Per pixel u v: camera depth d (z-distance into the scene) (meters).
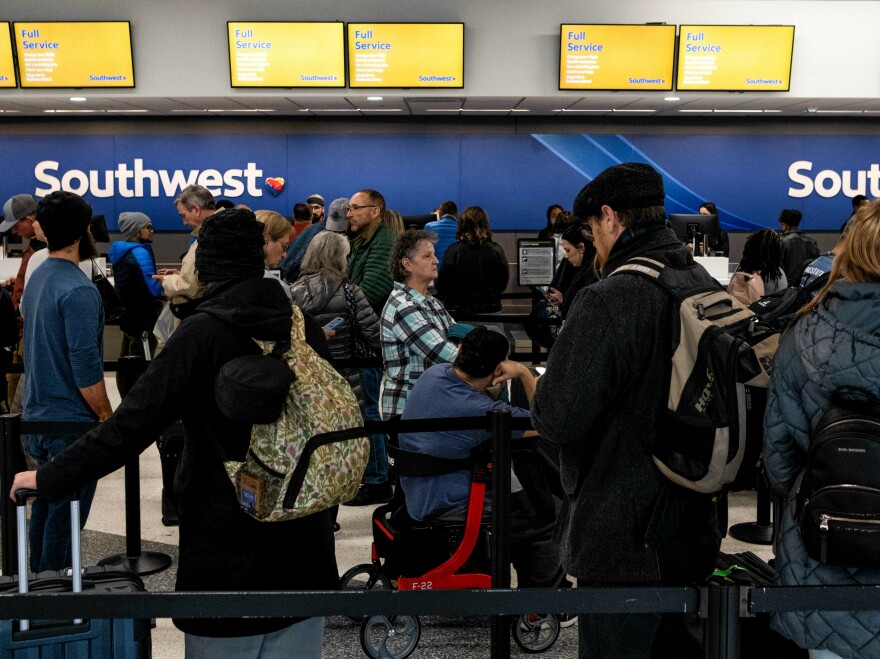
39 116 12.17
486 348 2.91
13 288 5.85
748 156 12.52
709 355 1.77
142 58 9.97
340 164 12.45
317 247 4.33
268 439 1.76
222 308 1.77
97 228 7.38
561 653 3.01
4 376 4.59
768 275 5.04
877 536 1.58
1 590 1.91
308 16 9.92
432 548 3.03
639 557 1.90
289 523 1.84
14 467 2.79
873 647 1.67
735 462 1.80
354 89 10.02
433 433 2.94
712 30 9.74
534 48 10.03
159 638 3.16
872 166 12.55
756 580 2.41
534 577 3.02
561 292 5.61
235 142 12.37
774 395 1.80
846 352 1.66
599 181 1.97
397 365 3.80
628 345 1.84
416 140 12.43
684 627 2.01
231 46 9.77
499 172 12.51
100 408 3.15
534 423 1.93
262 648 1.89
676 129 12.47
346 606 1.69
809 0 10.03
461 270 6.93
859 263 1.69
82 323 3.08
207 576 1.81
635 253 1.95
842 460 1.62
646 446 1.88
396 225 5.14
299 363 1.85
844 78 10.18
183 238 12.45
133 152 12.33
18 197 5.06
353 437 1.84
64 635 1.82
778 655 2.34
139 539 3.82
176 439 4.27
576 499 1.97
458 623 3.25
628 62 9.82
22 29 9.67
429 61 9.84
